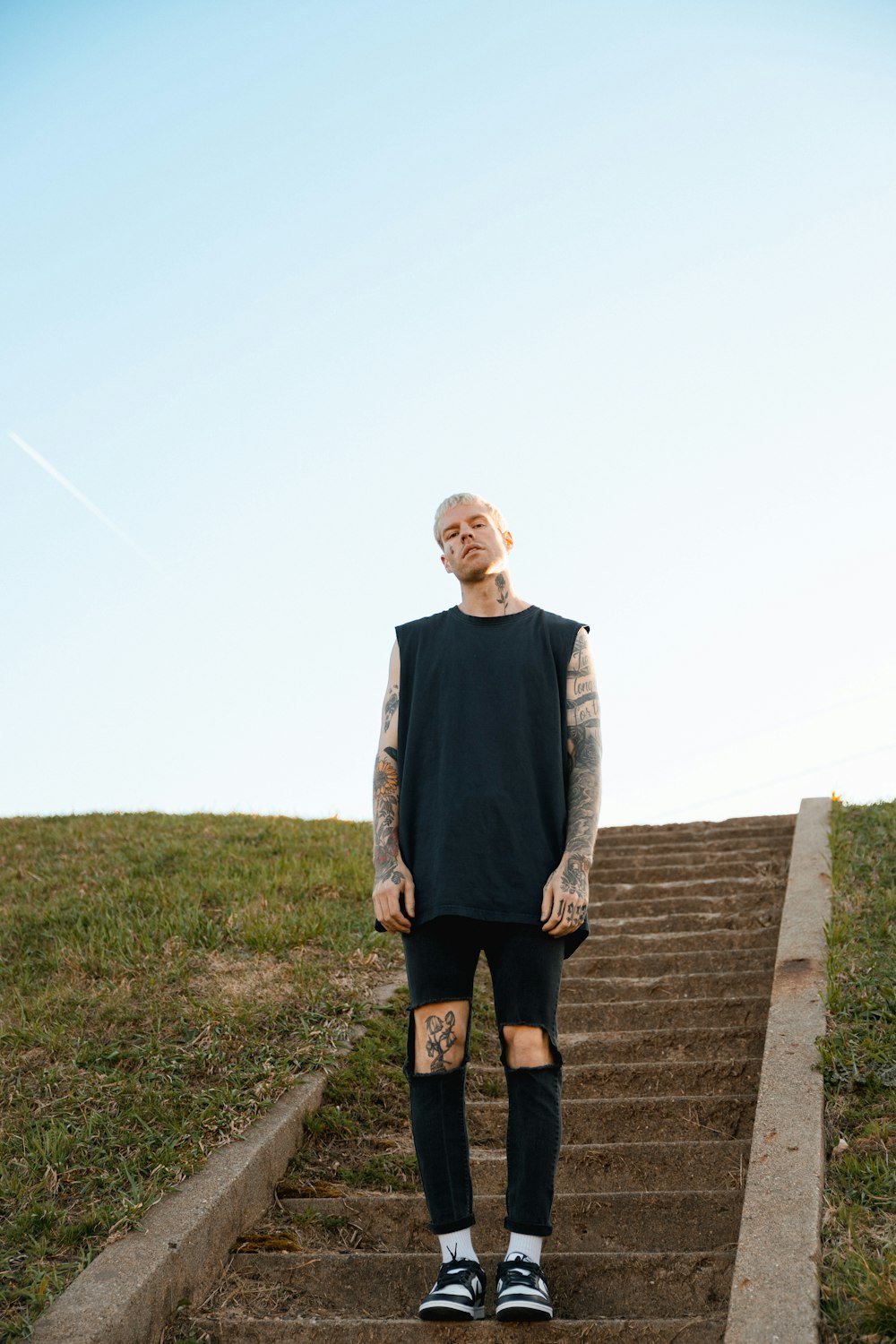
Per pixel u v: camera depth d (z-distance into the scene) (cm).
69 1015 438
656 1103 386
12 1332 244
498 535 305
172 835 805
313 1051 421
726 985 510
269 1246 311
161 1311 270
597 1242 309
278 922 557
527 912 260
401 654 300
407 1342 255
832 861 570
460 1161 258
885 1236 252
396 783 286
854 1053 342
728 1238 298
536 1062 260
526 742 277
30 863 737
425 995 263
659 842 835
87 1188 311
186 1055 401
